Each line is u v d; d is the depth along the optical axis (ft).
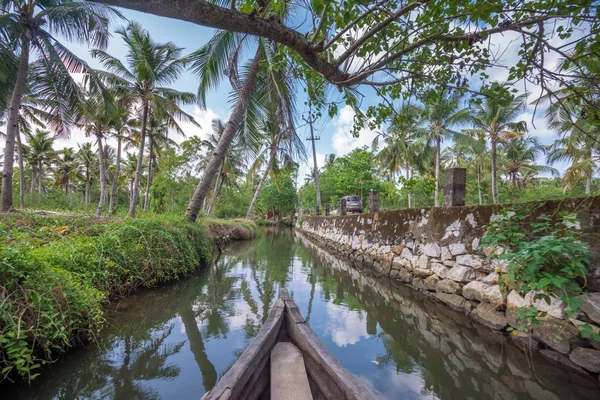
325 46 6.67
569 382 7.64
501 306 10.78
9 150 22.41
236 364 6.22
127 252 16.21
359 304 15.58
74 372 8.37
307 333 8.04
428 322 12.68
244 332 11.60
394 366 9.06
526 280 8.55
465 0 6.19
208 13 5.18
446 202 15.58
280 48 10.12
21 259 8.63
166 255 18.60
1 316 7.17
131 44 33.04
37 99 44.04
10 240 13.75
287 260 30.81
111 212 48.47
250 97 24.75
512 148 55.72
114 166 82.94
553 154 45.83
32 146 72.02
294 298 16.79
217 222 47.01
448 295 13.94
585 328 7.39
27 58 23.25
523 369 8.47
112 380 8.11
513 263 8.83
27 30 22.65
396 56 7.06
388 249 21.43
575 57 7.04
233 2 5.82
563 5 5.98
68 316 8.95
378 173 71.82
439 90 8.86
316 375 6.95
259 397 6.97
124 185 106.22
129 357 9.37
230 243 45.03
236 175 78.28
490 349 9.84
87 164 85.20
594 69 6.93
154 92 36.01
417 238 17.69
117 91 35.24
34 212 24.62
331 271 24.99
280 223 120.26
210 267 25.00
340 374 5.87
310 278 22.08
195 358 9.44
